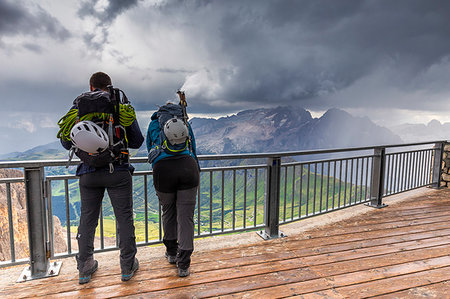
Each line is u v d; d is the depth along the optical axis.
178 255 2.35
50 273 2.44
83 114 1.97
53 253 2.52
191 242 2.31
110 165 2.03
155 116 2.37
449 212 4.38
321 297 2.09
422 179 5.78
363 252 2.91
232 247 3.06
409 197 5.33
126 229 2.24
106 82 2.27
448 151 5.86
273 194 3.33
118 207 2.21
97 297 2.08
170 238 2.53
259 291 2.17
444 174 5.99
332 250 2.97
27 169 2.34
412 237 3.34
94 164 1.98
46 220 2.46
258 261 2.70
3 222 20.75
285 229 3.66
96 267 2.46
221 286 2.23
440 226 3.74
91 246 2.27
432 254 2.86
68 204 2.55
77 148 2.00
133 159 2.71
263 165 3.31
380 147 4.56
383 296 2.11
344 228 3.68
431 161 6.06
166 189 2.20
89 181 2.09
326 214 4.28
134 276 2.39
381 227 3.71
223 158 3.01
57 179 2.47
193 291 2.16
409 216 4.18
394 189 5.07
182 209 2.25
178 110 2.28
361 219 4.05
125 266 2.28
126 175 2.17
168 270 2.50
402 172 5.21
